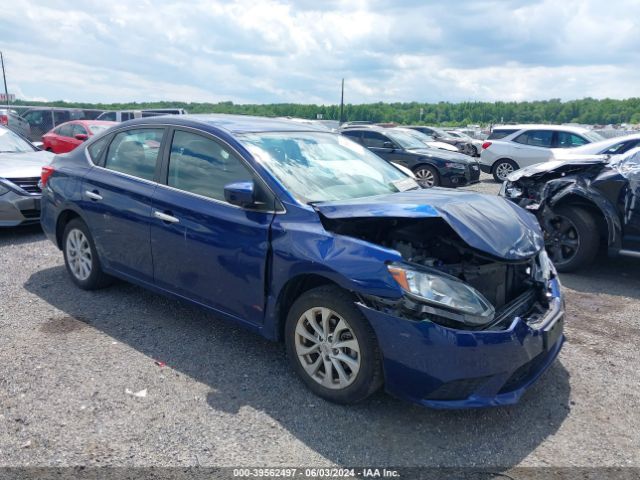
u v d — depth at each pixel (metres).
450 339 2.78
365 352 2.98
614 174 5.68
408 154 13.13
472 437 2.94
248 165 3.63
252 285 3.47
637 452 2.85
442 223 3.44
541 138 14.69
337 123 33.16
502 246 3.13
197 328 4.25
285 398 3.26
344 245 3.07
